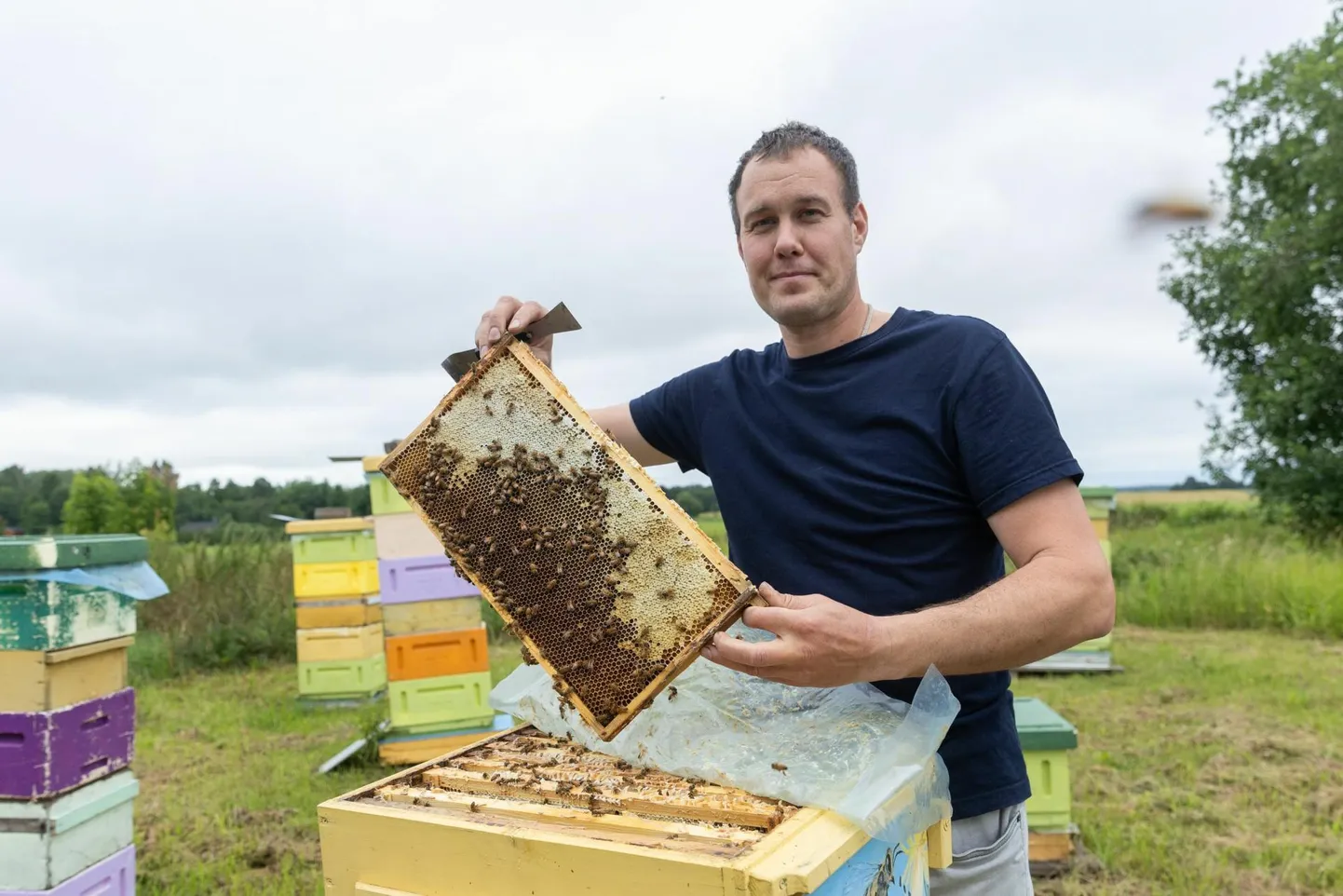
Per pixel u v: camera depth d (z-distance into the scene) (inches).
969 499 87.8
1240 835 211.6
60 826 133.3
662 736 76.8
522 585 78.0
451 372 91.0
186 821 228.1
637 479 75.4
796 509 90.9
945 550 87.0
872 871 64.6
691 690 82.6
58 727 133.6
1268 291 983.0
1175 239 1127.0
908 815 67.7
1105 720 310.0
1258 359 1062.4
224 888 189.0
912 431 87.6
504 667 409.7
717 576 69.4
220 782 259.4
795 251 89.8
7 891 132.6
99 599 141.4
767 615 66.8
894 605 86.7
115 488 957.2
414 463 86.6
